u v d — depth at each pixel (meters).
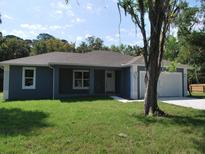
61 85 23.31
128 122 9.38
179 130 8.43
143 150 6.54
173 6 11.48
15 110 12.10
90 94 22.59
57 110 12.05
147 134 7.91
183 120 10.02
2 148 6.38
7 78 20.06
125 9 11.05
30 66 20.81
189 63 25.08
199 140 7.41
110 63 23.33
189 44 21.95
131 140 7.30
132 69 21.95
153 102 11.12
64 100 18.50
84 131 8.04
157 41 11.10
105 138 7.40
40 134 7.63
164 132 8.16
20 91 20.41
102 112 11.48
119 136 7.61
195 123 9.54
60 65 21.12
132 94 21.61
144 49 11.31
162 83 23.55
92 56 25.62
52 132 7.85
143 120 9.79
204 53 23.00
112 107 13.98
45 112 11.41
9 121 9.38
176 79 24.31
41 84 21.16
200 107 15.11
